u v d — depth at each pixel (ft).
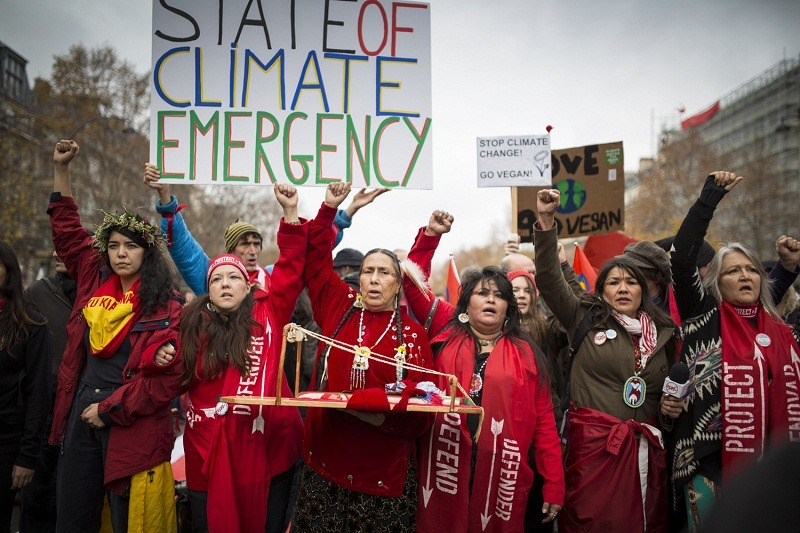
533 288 14.35
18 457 12.37
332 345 11.10
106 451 11.38
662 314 12.44
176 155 13.85
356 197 14.76
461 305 12.32
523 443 11.10
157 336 11.41
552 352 14.10
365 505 10.83
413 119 14.42
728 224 134.82
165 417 11.64
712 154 137.69
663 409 11.41
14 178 82.38
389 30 14.46
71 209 13.00
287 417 11.72
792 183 144.05
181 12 13.98
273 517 11.67
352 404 9.24
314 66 14.24
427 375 11.28
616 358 11.93
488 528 10.94
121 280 12.30
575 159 23.12
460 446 11.05
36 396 12.50
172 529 11.65
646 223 143.95
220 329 11.34
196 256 14.56
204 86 13.94
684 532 11.62
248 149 13.99
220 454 10.64
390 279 11.38
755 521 3.35
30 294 15.65
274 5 14.17
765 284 12.05
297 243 11.91
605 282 12.48
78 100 97.30
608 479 11.31
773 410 11.34
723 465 11.25
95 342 11.54
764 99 157.99
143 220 12.17
